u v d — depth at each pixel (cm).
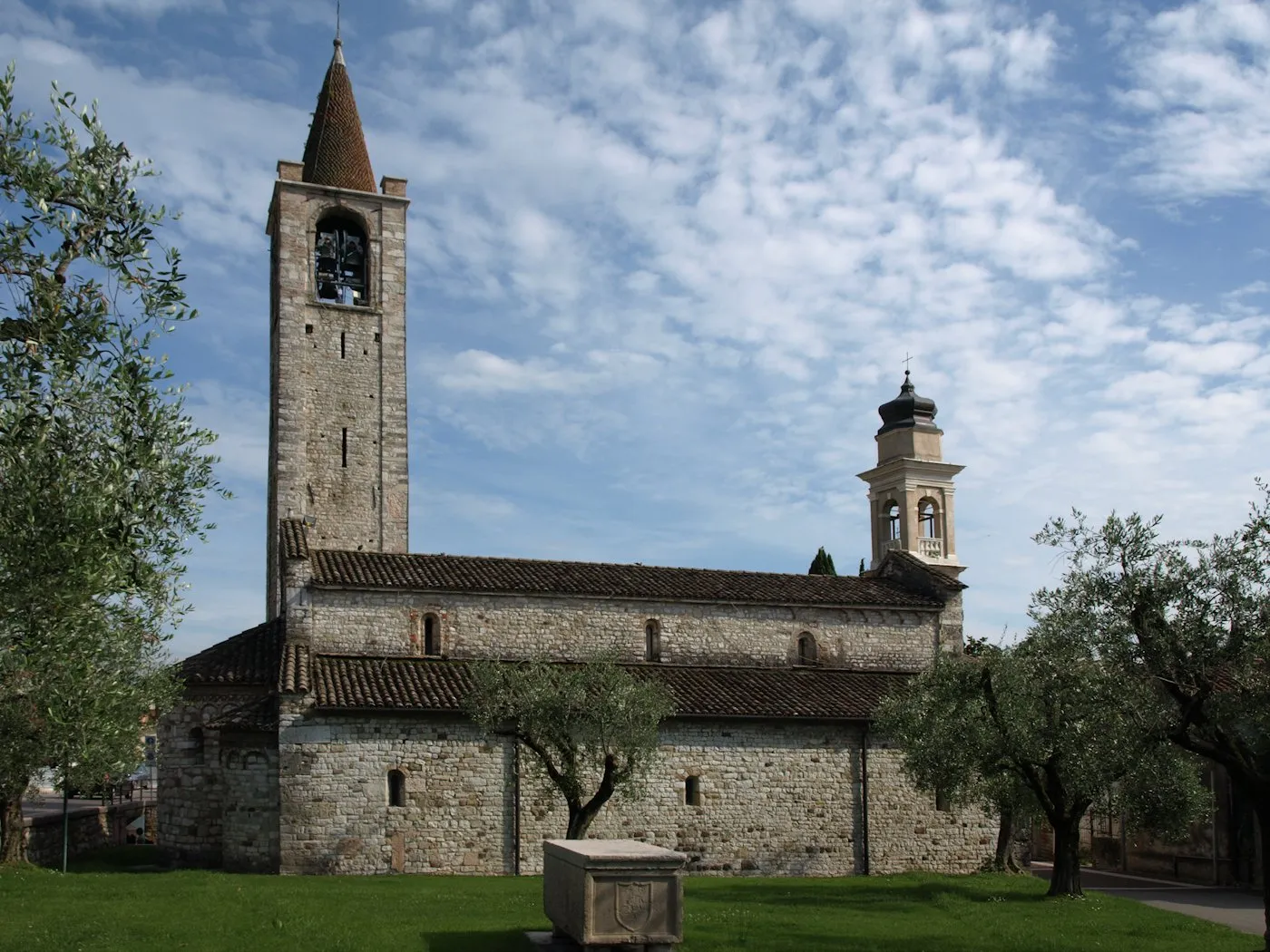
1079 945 2423
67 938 2088
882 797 4041
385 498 5238
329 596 3966
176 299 1794
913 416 5778
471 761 3603
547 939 2159
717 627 4450
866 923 2620
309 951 2042
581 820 3412
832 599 4619
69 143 1769
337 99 5669
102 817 4581
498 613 4159
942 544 5634
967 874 3925
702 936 2330
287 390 5175
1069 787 3253
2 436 1658
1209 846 4231
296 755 3447
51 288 1688
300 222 5344
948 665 3512
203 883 2898
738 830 3847
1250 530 2192
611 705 3425
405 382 5378
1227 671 2214
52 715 1855
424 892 2886
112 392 1745
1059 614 2391
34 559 1655
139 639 2436
